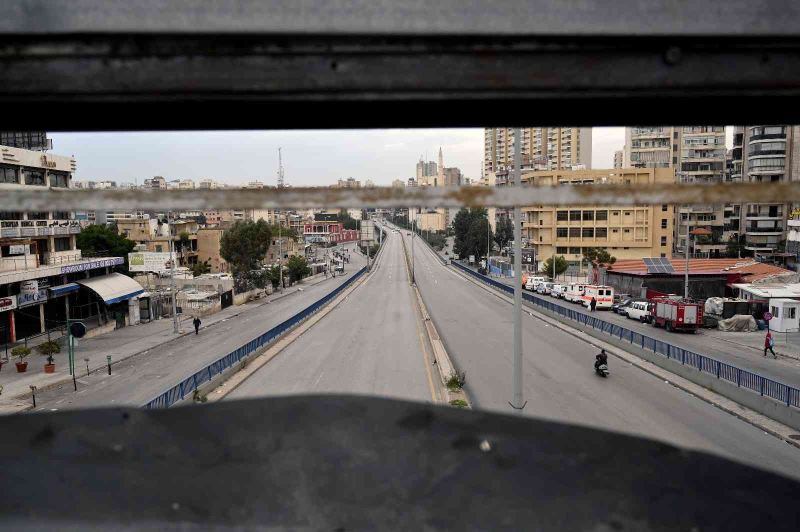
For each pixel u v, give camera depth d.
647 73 1.90
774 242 56.38
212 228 68.31
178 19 1.74
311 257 100.69
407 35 1.82
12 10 1.70
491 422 1.68
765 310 30.92
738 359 21.91
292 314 41.19
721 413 15.23
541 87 1.90
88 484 1.28
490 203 1.57
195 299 41.59
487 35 1.82
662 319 30.00
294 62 1.85
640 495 1.33
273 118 2.17
